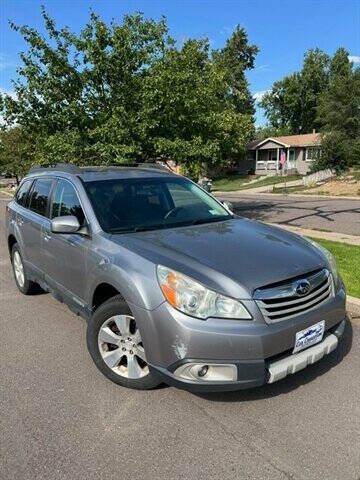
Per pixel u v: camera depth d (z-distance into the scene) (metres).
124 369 3.84
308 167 44.47
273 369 3.24
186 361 3.18
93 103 11.45
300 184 34.88
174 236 4.00
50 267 5.05
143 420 3.39
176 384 3.27
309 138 47.25
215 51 49.78
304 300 3.41
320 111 42.69
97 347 3.92
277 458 2.94
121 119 10.62
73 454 3.04
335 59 65.94
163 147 10.92
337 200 21.41
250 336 3.12
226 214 4.94
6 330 5.20
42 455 3.04
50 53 11.09
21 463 2.96
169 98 10.80
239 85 50.66
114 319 3.76
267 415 3.41
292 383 3.82
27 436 3.24
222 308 3.17
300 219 14.31
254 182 41.12
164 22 11.64
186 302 3.20
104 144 10.87
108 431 3.27
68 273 4.56
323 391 3.70
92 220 4.26
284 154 46.62
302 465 2.88
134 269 3.52
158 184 5.00
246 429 3.25
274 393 3.69
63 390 3.84
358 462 2.89
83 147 11.12
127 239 3.95
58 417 3.46
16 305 6.06
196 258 3.51
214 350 3.13
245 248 3.72
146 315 3.35
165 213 4.61
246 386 3.19
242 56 53.34
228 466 2.88
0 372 4.19
